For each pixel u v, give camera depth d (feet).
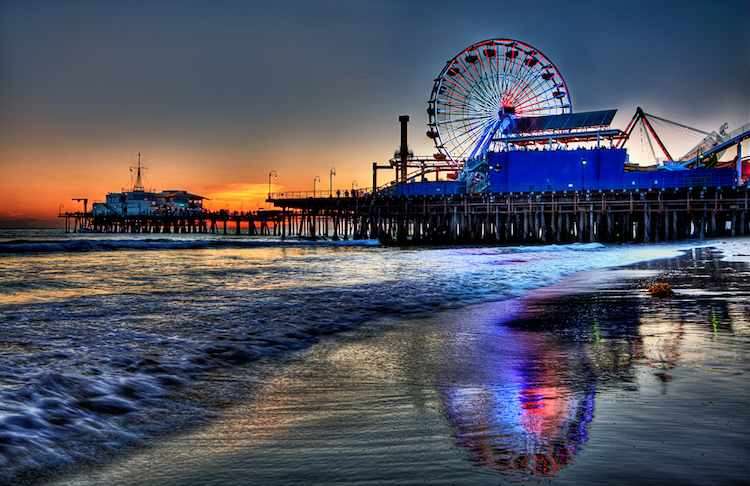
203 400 18.51
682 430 14.56
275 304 42.11
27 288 57.11
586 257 110.63
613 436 14.20
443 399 18.51
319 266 92.17
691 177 209.46
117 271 82.64
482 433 14.90
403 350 26.84
